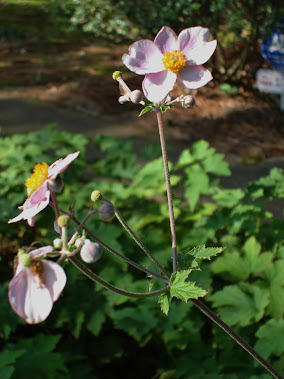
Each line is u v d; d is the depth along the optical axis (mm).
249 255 558
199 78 351
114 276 573
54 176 290
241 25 1354
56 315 562
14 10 2166
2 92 1444
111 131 1225
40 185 294
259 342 487
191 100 342
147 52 356
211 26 1369
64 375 535
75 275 584
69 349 575
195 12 1354
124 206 706
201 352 520
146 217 663
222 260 560
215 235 672
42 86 1473
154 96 346
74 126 1256
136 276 591
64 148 819
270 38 1276
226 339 518
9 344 523
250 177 1028
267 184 675
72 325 552
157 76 352
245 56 1408
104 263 588
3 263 682
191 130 1227
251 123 1266
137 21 1473
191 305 556
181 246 619
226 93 1396
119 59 1662
